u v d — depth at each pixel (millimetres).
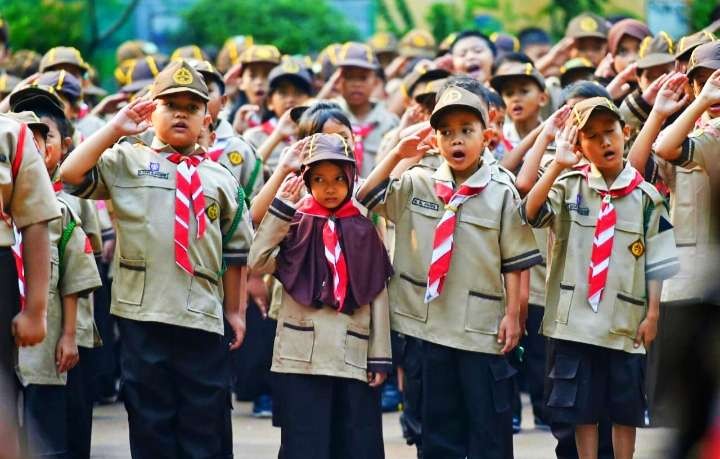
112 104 24547
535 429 21031
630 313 16250
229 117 26719
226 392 16375
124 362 16094
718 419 8602
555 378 16375
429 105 19922
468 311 16375
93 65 38312
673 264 16250
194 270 16000
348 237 16125
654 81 19297
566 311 16312
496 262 16453
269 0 41781
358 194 16391
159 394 16000
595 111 16109
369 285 16141
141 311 15867
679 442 8820
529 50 29547
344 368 15953
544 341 20547
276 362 16203
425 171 16812
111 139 15523
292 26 41094
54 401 16625
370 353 16203
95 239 18562
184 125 16172
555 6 35844
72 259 16625
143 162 16141
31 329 13805
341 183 16156
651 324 16281
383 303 16281
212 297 16203
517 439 20234
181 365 16078
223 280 16875
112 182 16031
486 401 16312
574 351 16297
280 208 15984
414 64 27672
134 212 15969
